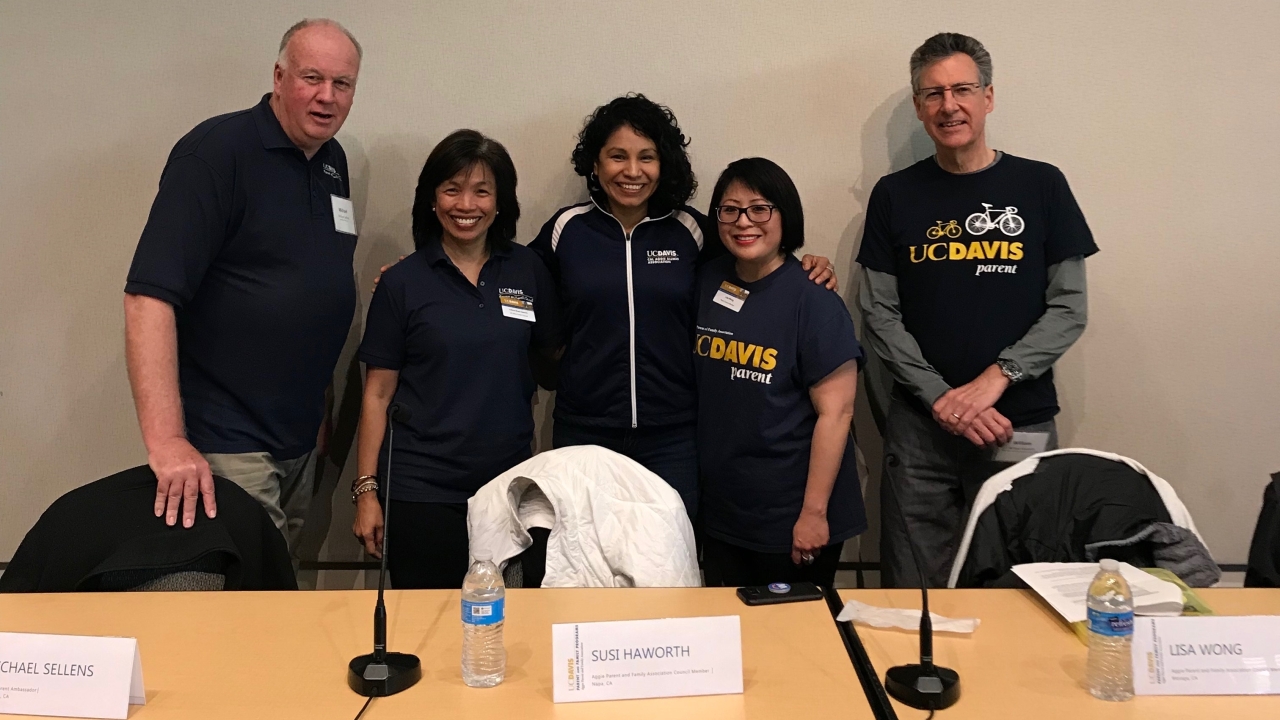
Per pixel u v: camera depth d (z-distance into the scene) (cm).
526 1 253
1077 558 168
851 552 270
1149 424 260
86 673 119
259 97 255
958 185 227
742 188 207
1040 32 249
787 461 213
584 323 231
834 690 124
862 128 253
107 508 168
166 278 188
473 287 222
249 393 207
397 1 253
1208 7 245
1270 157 248
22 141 258
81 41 255
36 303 264
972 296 223
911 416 238
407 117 257
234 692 123
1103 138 251
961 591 158
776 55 253
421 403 222
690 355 233
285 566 177
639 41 253
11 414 268
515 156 257
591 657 121
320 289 211
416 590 161
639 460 235
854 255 258
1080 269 223
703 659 123
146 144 258
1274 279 252
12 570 164
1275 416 257
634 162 220
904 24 250
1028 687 124
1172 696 121
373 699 121
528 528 179
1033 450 226
